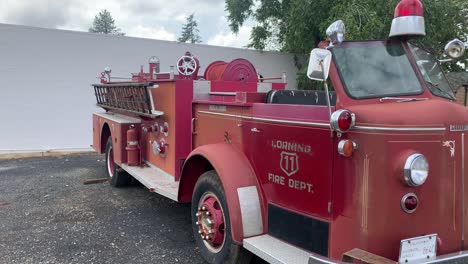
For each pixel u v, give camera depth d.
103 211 5.34
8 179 7.32
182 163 4.45
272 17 16.47
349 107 2.52
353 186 2.40
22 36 10.34
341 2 12.36
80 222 4.88
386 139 2.30
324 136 2.57
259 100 3.48
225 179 3.20
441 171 2.43
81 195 6.18
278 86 5.04
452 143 2.46
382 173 2.31
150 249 4.04
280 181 2.96
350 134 2.41
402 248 2.34
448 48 3.30
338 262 2.30
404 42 3.12
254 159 3.25
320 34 13.75
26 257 3.80
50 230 4.57
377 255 2.32
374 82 2.81
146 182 4.62
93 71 11.34
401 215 2.36
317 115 2.62
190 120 4.41
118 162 5.88
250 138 3.29
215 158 3.37
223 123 3.70
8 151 10.48
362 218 2.37
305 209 2.75
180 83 4.34
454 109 2.52
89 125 11.48
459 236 2.57
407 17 2.94
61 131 11.12
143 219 5.02
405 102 2.65
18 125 10.57
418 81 2.96
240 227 3.07
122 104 6.09
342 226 2.48
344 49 2.87
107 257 3.83
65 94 11.05
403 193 2.34
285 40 15.32
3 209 5.39
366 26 11.37
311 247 2.71
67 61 10.96
